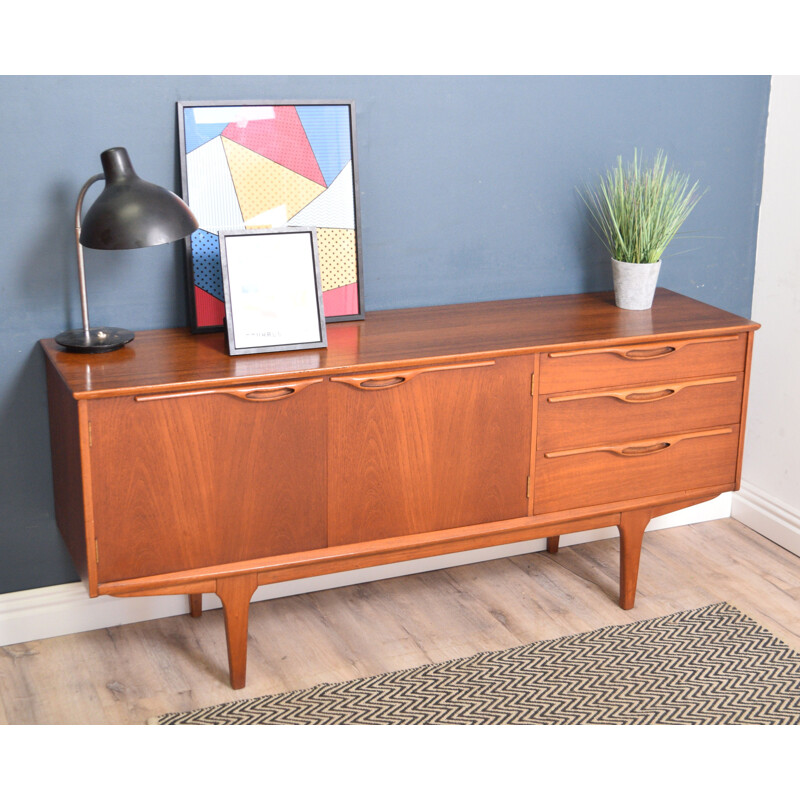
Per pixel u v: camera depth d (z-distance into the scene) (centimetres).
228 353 227
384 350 232
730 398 263
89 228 210
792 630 260
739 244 307
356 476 229
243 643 231
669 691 234
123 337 231
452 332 247
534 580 285
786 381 302
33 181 227
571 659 246
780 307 301
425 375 228
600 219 286
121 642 252
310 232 235
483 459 240
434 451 235
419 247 268
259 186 246
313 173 250
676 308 274
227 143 241
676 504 266
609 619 265
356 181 254
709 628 260
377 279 266
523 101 268
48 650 248
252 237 230
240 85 241
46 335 238
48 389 237
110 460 206
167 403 207
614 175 284
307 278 234
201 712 225
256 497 221
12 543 248
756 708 228
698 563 296
